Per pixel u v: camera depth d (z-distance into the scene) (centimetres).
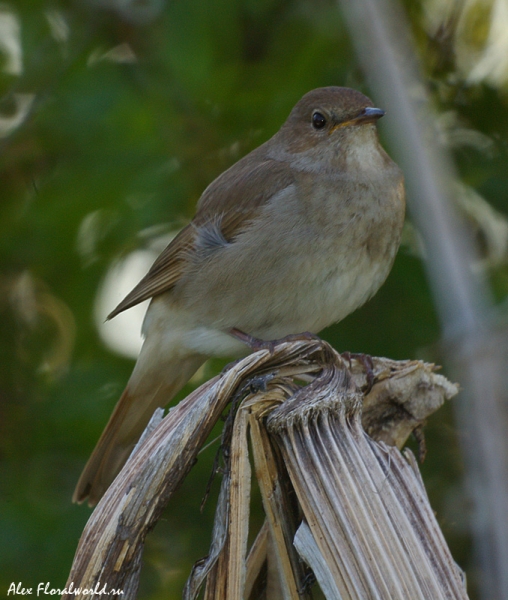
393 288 982
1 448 1042
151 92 1000
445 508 980
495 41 1089
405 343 966
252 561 615
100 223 977
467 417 525
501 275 978
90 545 558
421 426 677
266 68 1003
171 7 997
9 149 1038
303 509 548
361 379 672
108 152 974
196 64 973
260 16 1045
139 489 559
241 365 587
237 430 577
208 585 557
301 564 577
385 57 723
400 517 539
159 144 974
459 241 622
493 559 482
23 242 1001
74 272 1006
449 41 1082
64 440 1009
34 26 1060
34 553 926
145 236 1006
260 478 583
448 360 544
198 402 573
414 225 974
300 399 578
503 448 498
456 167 1015
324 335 988
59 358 1109
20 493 991
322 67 989
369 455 562
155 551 1009
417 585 517
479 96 1055
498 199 991
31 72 1061
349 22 791
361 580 519
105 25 1070
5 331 1145
